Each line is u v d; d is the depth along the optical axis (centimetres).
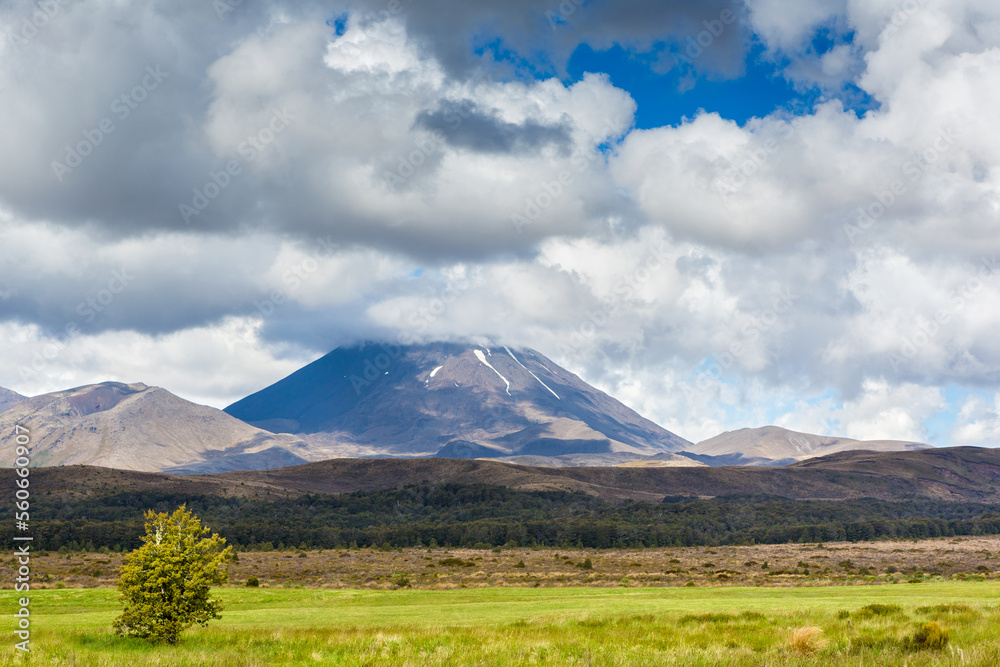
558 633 3198
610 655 2395
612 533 15250
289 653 2631
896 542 15125
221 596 6138
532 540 15225
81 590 6134
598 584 8062
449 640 2895
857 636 2561
